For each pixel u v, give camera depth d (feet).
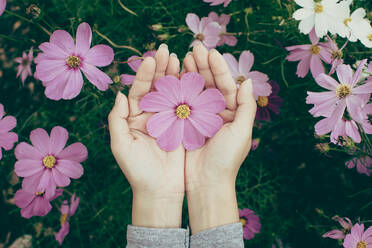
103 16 2.35
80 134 2.34
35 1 2.14
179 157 1.72
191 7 2.36
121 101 1.66
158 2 2.39
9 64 2.55
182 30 2.28
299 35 2.23
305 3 1.93
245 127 1.69
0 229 2.35
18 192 2.10
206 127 1.71
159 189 1.68
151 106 1.70
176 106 1.71
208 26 2.22
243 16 2.33
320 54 2.08
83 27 1.91
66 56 1.94
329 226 2.23
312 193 2.30
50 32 2.31
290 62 2.33
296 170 2.33
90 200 2.35
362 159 2.11
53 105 2.34
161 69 1.72
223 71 1.70
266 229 2.34
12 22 2.48
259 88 2.15
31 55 2.15
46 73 1.93
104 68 2.23
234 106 1.74
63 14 2.33
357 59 2.16
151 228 1.61
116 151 1.66
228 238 1.59
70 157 2.05
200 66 1.73
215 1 2.22
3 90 2.46
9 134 2.06
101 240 2.35
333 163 2.28
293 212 2.32
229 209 1.67
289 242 2.31
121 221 2.33
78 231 2.34
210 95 1.70
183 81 1.70
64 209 2.20
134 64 2.19
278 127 2.32
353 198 2.26
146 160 1.67
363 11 1.96
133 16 2.35
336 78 2.21
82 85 2.04
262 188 2.37
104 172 2.33
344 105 1.86
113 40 2.34
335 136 1.97
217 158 1.69
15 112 2.42
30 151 2.03
